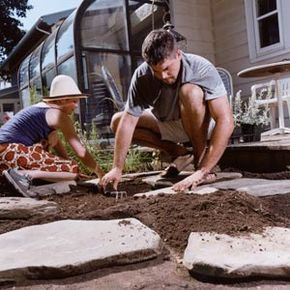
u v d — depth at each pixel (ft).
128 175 10.34
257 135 12.04
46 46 23.84
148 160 11.94
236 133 12.46
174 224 4.87
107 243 4.36
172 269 4.01
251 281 3.62
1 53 61.57
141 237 4.47
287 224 4.86
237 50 21.77
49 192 7.84
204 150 7.38
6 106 41.86
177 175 8.95
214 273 3.64
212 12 23.30
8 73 45.50
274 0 19.48
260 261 3.65
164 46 6.54
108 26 19.45
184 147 9.20
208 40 23.20
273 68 13.00
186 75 6.91
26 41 33.96
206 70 6.89
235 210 5.12
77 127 13.00
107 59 19.21
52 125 8.05
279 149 8.63
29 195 7.37
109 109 18.45
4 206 6.07
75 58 18.28
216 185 7.10
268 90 17.08
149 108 8.68
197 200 5.50
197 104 6.92
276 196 6.14
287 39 18.70
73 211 6.15
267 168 9.18
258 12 20.35
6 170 7.50
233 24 21.89
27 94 29.04
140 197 6.62
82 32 18.53
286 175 8.16
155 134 9.07
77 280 3.86
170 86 7.27
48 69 23.31
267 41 20.06
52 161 8.13
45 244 4.47
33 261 3.98
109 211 5.59
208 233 4.44
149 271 3.99
